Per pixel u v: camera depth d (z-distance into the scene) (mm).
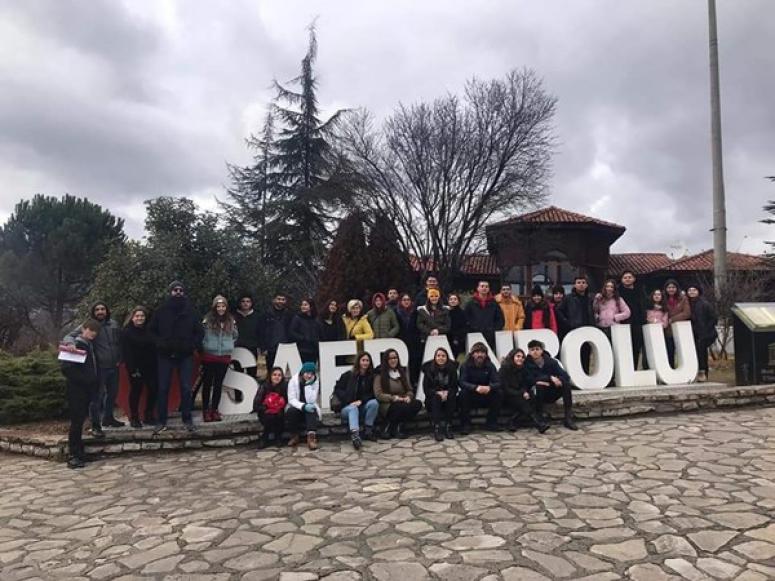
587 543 3889
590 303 9672
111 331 7754
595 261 27938
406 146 21703
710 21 15562
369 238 18016
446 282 22047
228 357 8117
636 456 6133
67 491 5871
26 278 26188
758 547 3730
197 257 11820
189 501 5281
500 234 25062
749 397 8781
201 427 7648
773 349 9469
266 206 27000
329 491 5355
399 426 7770
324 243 26000
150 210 12031
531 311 9891
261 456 7012
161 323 7480
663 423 7750
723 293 14336
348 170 21922
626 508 4543
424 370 7785
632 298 9844
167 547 4156
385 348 8531
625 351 9438
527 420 8070
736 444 6469
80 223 28000
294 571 3629
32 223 28328
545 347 9102
